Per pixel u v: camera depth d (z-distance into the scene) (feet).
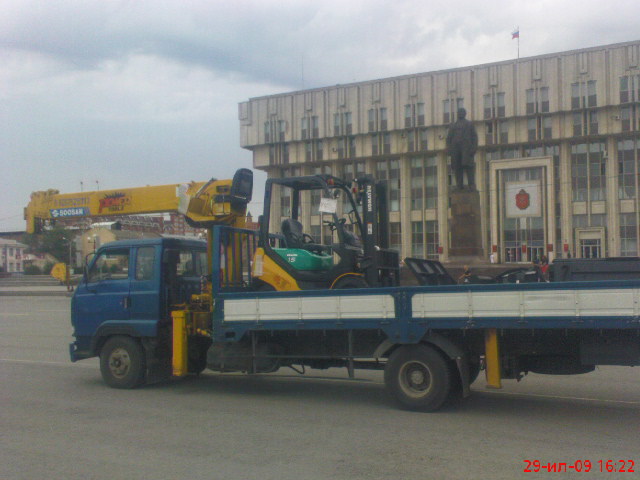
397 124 189.78
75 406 26.20
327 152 200.64
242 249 30.78
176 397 28.17
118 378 30.17
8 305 101.04
